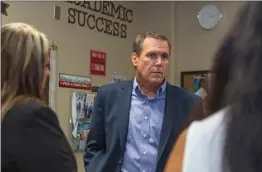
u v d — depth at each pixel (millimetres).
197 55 4016
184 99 1730
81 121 3568
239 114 415
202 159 460
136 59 1833
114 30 4066
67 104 3441
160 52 1773
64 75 3416
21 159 962
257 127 403
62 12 3441
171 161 523
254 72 411
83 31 3666
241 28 433
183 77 4082
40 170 969
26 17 3100
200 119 515
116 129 1751
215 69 455
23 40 1056
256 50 413
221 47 450
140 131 1733
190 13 4078
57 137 1026
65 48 3451
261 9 423
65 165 1009
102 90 1870
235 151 413
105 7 3951
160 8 4250
